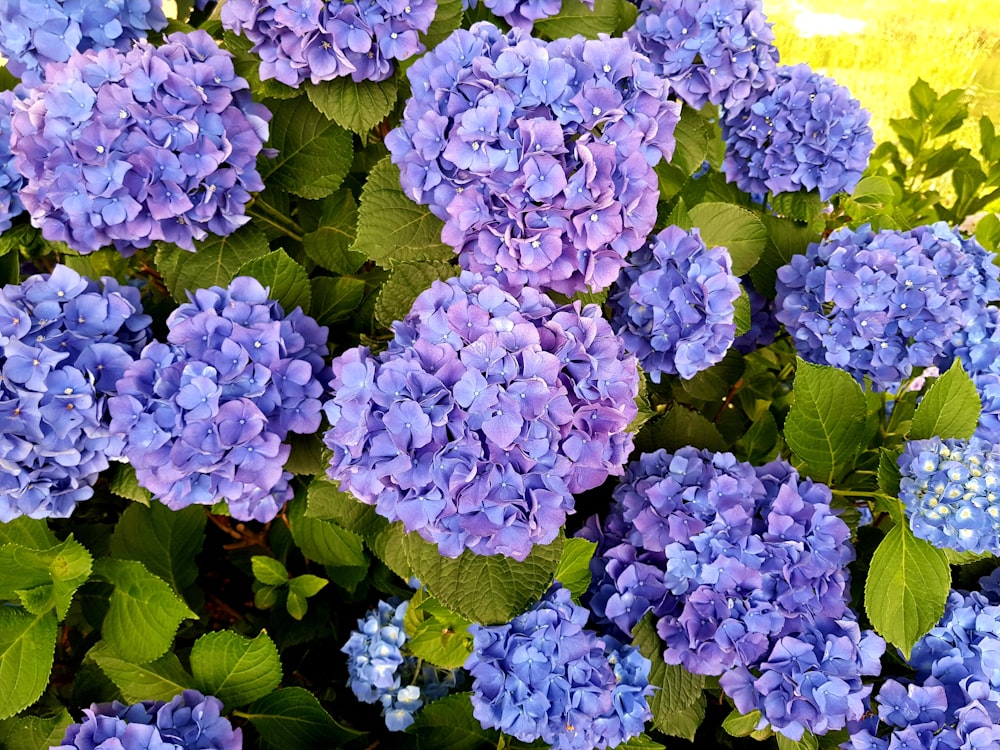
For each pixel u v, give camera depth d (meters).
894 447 0.65
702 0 0.68
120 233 0.58
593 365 0.51
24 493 0.55
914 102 1.06
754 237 0.75
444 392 0.47
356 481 0.49
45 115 0.55
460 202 0.54
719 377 0.78
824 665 0.55
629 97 0.56
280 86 0.64
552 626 0.56
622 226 0.55
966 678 0.58
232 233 0.65
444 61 0.55
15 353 0.52
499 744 0.62
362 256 0.69
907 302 0.67
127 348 0.58
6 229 0.63
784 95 0.76
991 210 1.13
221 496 0.57
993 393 0.67
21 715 0.67
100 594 0.67
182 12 0.73
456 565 0.54
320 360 0.58
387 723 0.71
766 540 0.58
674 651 0.58
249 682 0.60
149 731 0.53
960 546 0.55
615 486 0.68
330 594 0.79
